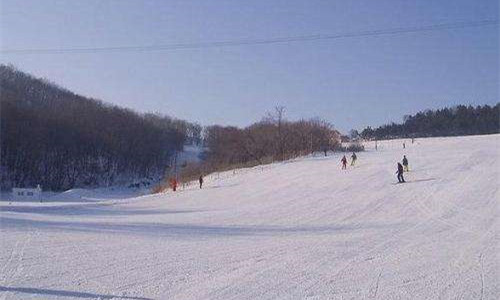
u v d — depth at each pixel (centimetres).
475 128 17712
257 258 1870
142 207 4875
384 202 4044
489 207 3544
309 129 9231
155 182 11712
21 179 10931
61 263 1688
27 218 3434
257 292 1352
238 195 5175
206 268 1661
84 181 11781
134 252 1969
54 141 11619
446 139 11156
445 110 18538
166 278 1498
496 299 1322
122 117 13875
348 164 6650
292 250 2073
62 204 5422
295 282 1477
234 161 9119
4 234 2355
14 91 14038
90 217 3800
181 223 3309
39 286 1353
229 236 2605
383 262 1811
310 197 4591
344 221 3303
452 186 4553
